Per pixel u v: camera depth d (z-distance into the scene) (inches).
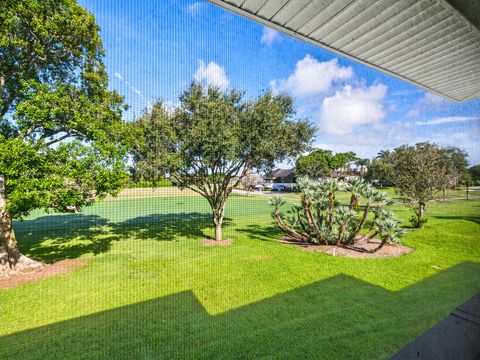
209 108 194.7
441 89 142.5
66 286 146.4
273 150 211.5
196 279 154.6
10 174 136.6
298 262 185.6
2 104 163.5
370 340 90.4
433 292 131.8
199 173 239.0
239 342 90.5
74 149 161.8
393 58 108.2
